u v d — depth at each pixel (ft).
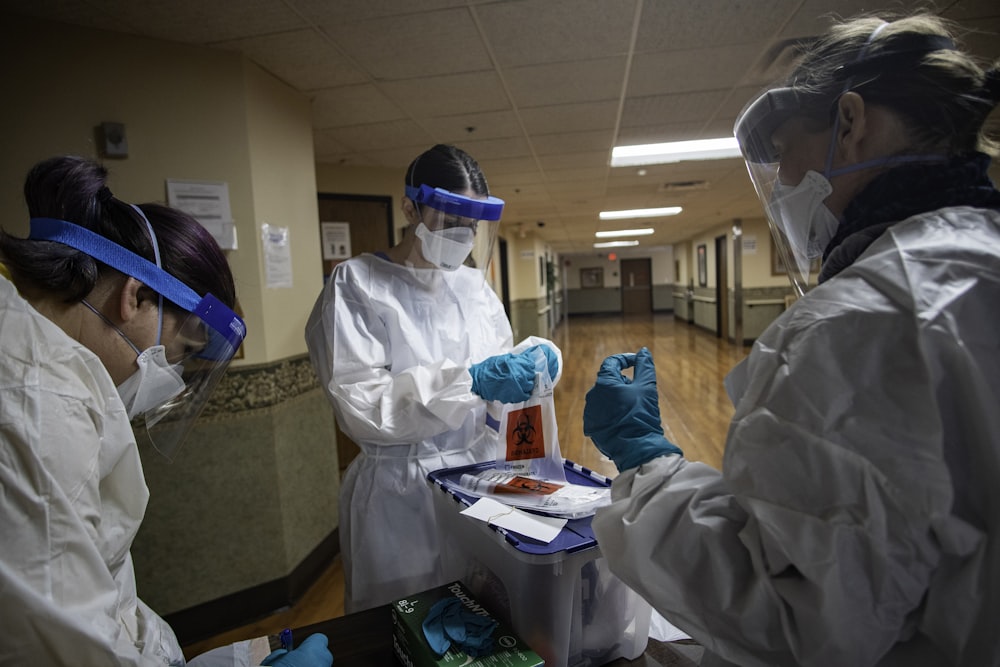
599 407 2.28
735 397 1.91
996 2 6.34
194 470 6.66
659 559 1.73
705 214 25.93
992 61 1.70
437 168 3.86
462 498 2.75
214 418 6.75
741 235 27.99
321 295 4.23
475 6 6.19
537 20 6.57
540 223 26.99
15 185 5.90
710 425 13.83
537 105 9.54
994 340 1.30
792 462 1.43
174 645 2.42
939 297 1.35
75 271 1.71
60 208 1.77
